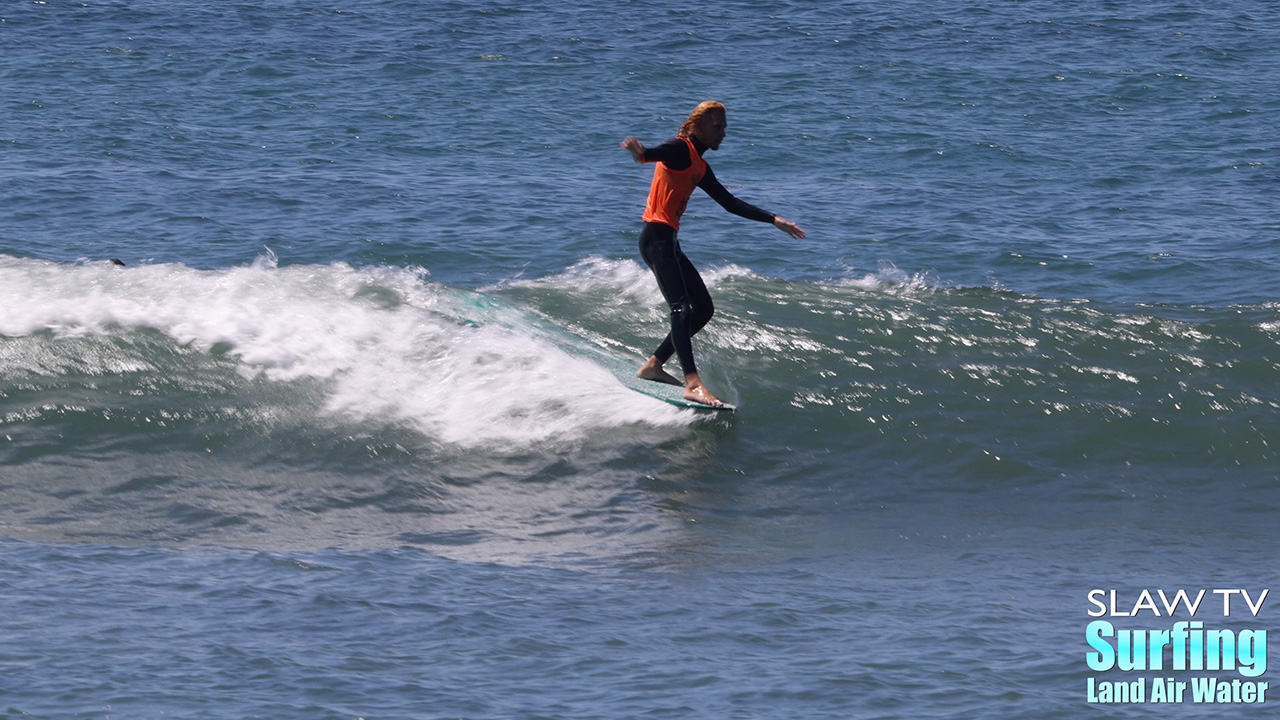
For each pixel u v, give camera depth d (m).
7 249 57.47
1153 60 117.44
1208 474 36.34
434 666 23.64
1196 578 29.52
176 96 94.69
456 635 25.20
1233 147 86.56
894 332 43.44
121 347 40.62
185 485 34.97
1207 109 98.62
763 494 35.25
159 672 22.91
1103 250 61.47
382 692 22.42
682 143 35.47
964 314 44.75
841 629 26.00
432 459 36.75
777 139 86.94
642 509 34.19
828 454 37.41
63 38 115.44
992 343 42.84
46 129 82.69
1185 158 83.50
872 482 36.00
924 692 22.86
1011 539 32.31
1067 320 44.44
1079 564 30.50
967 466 36.72
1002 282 56.62
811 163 80.88
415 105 94.50
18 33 116.62
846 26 132.62
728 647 24.98
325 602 26.89
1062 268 58.59
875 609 27.28
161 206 65.75
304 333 41.56
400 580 28.53
